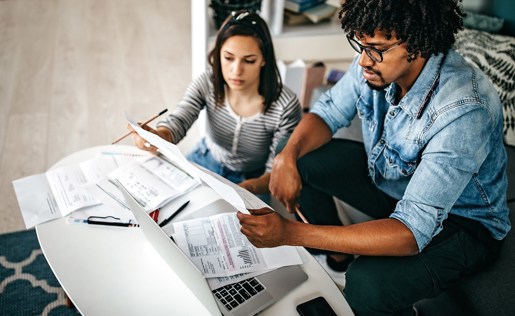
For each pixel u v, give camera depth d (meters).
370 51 1.07
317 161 1.57
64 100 2.60
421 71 1.16
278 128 1.67
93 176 1.36
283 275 1.13
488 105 1.09
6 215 1.89
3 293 1.59
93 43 3.14
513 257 1.36
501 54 1.73
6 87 2.64
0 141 2.27
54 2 3.58
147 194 1.29
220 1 2.15
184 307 1.05
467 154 1.08
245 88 1.55
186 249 1.15
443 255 1.23
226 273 1.11
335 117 1.51
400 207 1.14
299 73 2.39
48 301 1.59
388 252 1.11
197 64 2.41
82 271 1.11
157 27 3.43
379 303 1.20
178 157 1.11
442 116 1.12
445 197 1.10
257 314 1.04
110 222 1.22
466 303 1.30
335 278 1.69
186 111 1.64
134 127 1.23
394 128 1.29
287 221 1.10
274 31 2.46
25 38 3.10
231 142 1.75
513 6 1.82
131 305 1.05
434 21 1.00
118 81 2.81
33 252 1.74
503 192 1.27
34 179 1.35
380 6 0.99
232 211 1.28
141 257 1.16
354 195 1.58
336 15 2.61
